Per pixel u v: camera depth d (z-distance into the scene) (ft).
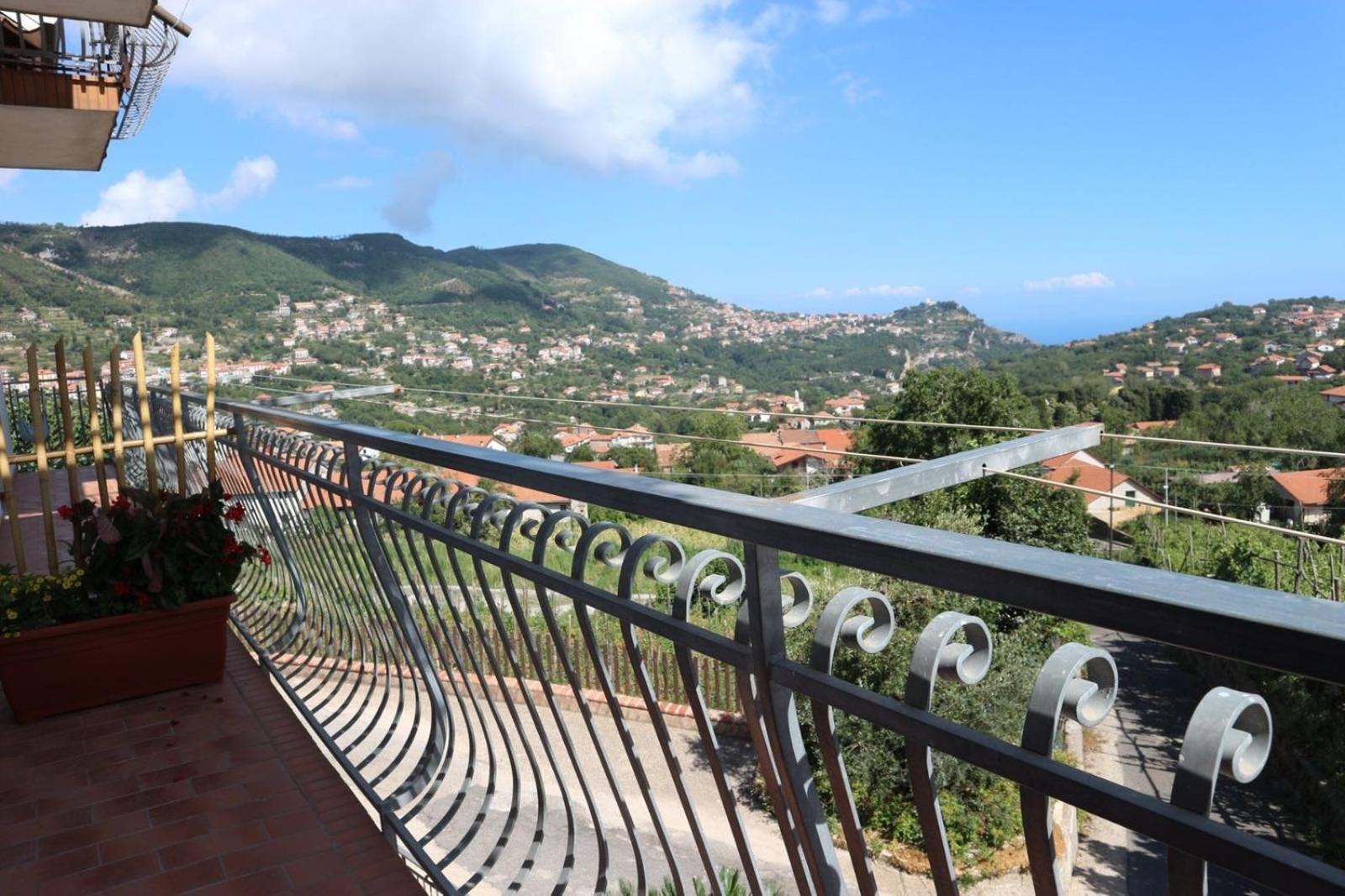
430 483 6.51
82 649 10.24
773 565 3.34
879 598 2.97
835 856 3.43
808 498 4.65
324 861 7.44
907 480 5.15
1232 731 2.02
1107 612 2.13
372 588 8.61
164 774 8.90
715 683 32.27
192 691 10.95
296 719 10.14
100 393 25.75
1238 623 1.85
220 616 11.04
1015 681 22.47
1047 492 56.54
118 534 10.27
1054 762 2.27
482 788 23.75
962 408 88.17
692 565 3.68
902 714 2.70
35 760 9.23
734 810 3.96
